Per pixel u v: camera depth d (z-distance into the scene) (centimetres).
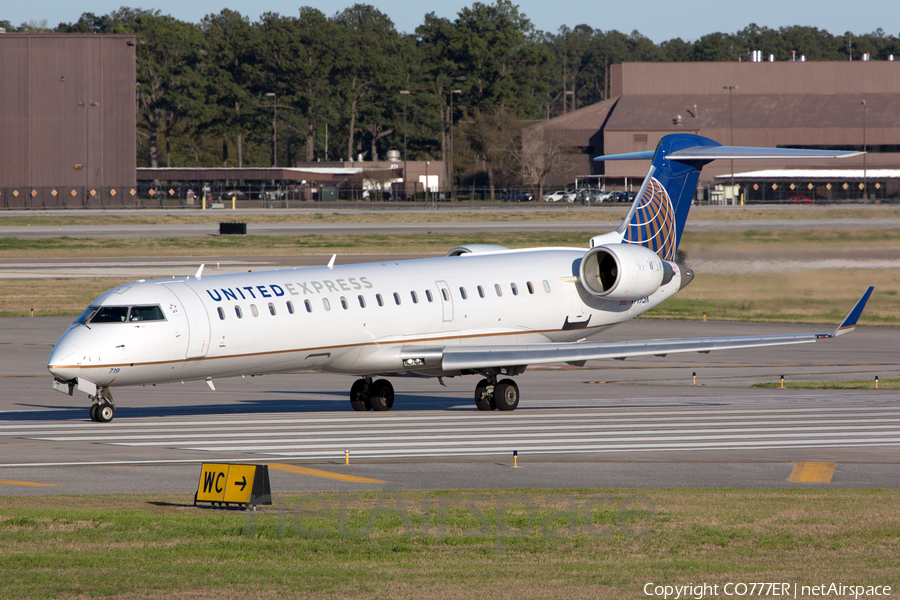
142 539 4784
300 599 3912
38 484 6450
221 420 9350
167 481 6575
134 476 6731
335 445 8069
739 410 10262
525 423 9344
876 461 7619
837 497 6059
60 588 4009
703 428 9119
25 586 4031
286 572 4275
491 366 9700
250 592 3988
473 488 6419
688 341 9825
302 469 7044
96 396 9050
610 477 6869
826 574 4341
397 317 9919
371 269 10225
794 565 4484
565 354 9750
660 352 9681
